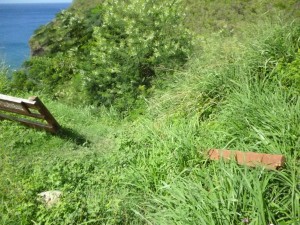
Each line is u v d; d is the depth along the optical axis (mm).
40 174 4520
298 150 3695
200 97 5816
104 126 7180
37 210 3715
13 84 9133
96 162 4938
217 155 3924
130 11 10062
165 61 9219
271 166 3357
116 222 3547
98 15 13453
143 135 5262
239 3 20844
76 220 3520
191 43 9539
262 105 4516
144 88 8875
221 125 4766
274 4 17500
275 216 2967
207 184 3406
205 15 21625
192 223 2980
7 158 5008
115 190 4160
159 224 3229
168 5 10133
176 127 5047
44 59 12812
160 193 3756
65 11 13820
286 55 5629
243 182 3125
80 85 10586
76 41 13375
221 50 6715
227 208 2967
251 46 6059
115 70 9258
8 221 3568
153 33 9312
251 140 4125
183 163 4086
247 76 5465
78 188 4223
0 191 4094
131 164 4535
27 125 5992
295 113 4129
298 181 3242
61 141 5727
